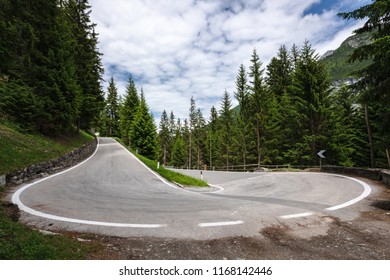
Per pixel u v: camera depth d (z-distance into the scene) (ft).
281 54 124.36
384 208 22.36
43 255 11.75
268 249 14.14
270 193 32.09
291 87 84.94
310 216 20.10
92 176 42.75
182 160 233.35
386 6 29.60
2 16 31.14
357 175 44.86
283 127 102.06
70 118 69.15
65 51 72.13
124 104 184.03
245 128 109.81
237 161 122.01
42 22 64.23
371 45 34.27
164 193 31.12
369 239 15.56
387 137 58.70
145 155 128.77
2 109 55.88
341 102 97.76
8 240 12.77
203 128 233.55
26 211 20.57
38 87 62.95
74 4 99.66
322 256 13.35
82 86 93.30
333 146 75.97
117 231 16.56
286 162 98.07
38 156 45.01
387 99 36.52
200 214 20.62
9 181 31.91
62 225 17.53
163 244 14.58
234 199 27.63
